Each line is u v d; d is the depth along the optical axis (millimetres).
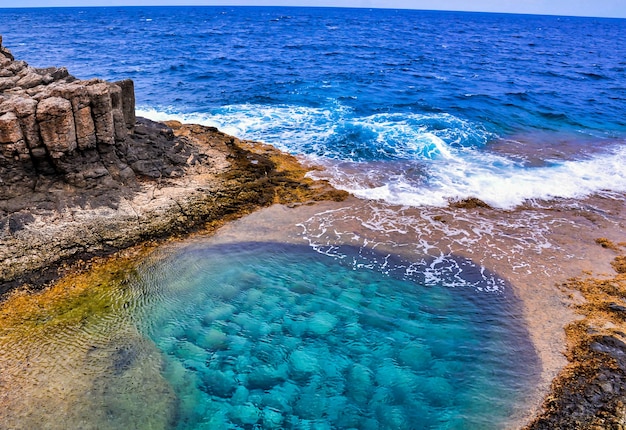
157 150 18109
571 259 15266
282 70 44625
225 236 15875
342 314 12742
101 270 13820
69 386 10234
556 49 72938
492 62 54188
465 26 135375
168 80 37844
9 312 12039
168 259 14562
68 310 12297
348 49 63844
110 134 15742
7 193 14125
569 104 33312
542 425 9758
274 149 22359
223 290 13438
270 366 11086
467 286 13977
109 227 14781
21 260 13180
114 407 9914
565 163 22531
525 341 11992
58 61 45625
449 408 10188
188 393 10367
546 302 13328
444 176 20625
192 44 64312
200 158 19375
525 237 16438
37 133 14117
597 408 9977
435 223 17094
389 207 18000
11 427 9320
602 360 11188
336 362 11250
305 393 10469
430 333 12219
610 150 24422
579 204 18781
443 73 45469
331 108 30531
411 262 14969
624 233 16812
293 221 16875
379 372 11016
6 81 15414
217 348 11508
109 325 11953
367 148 23359
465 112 30172
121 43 63344
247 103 31172
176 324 12148
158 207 15938
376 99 33344
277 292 13453
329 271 14453
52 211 14422
